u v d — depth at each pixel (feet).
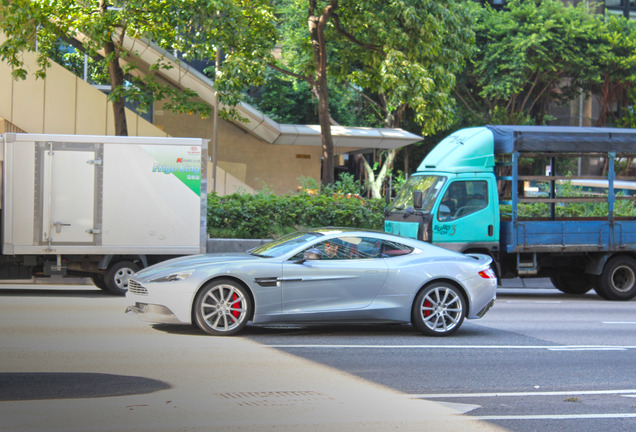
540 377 26.66
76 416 19.40
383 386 24.36
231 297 33.01
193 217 47.21
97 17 64.28
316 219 63.87
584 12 123.44
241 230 61.31
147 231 46.60
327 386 24.06
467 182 51.21
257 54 69.51
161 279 32.50
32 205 45.09
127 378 24.07
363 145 98.17
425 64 67.87
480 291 35.76
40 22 65.36
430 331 34.99
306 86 113.50
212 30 65.82
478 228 51.01
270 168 102.83
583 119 146.82
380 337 34.65
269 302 33.04
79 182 45.65
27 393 21.74
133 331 33.42
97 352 28.27
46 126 81.71
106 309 40.34
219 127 101.24
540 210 56.13
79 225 45.68
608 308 49.21
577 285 58.90
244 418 19.80
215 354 28.76
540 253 53.78
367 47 73.31
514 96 122.62
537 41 113.29
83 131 83.10
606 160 55.83
